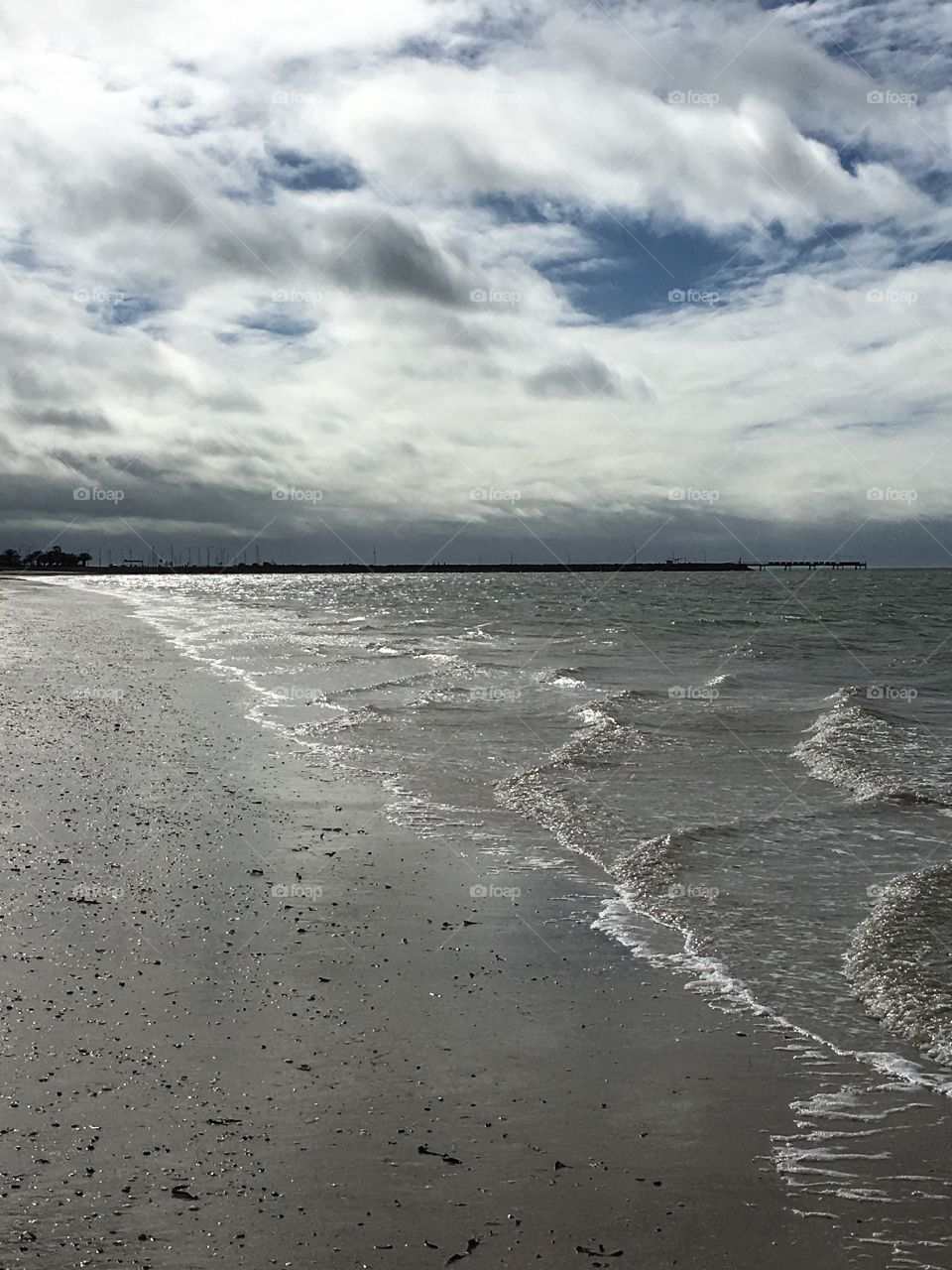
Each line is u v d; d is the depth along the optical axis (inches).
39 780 557.6
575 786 588.1
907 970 320.2
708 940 351.6
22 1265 173.3
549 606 3567.9
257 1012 281.6
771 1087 250.1
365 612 2987.2
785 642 1902.1
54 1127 217.5
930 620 2655.0
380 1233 186.9
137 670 1184.8
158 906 365.7
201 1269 174.6
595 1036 276.8
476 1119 230.7
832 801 556.4
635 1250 185.8
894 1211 200.5
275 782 586.6
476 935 353.7
